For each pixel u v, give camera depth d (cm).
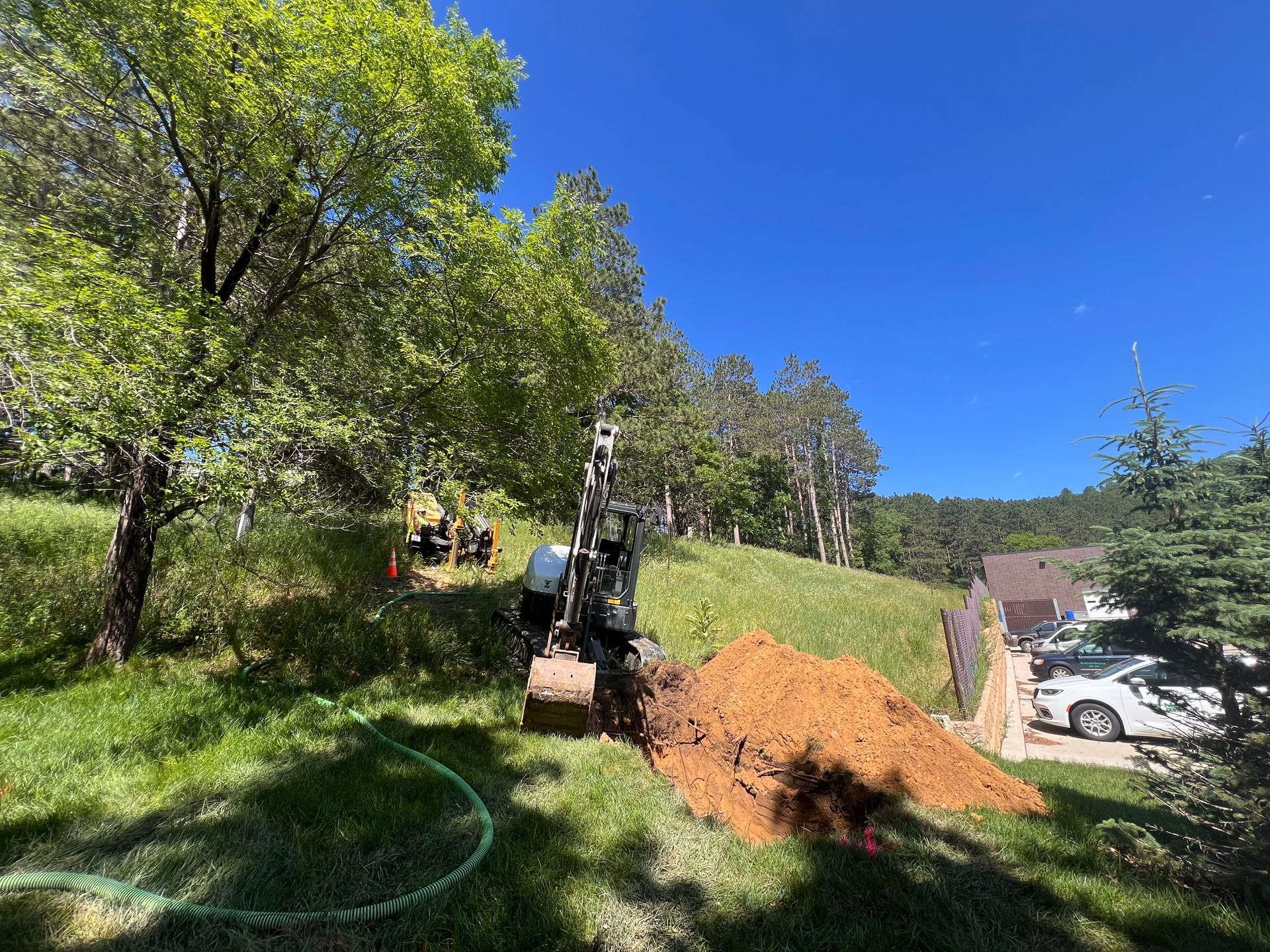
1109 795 516
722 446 3462
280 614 733
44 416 394
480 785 397
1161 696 359
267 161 571
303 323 725
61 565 770
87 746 398
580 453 846
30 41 578
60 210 647
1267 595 318
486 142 761
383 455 617
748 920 279
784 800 439
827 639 1020
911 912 289
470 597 1059
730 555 2256
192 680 547
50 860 281
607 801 387
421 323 738
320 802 353
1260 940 265
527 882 291
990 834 377
